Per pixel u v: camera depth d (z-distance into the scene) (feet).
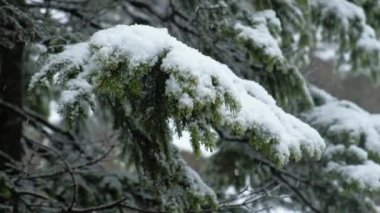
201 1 14.25
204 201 11.16
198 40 15.40
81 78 8.57
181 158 11.65
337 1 17.99
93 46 7.93
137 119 10.82
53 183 15.47
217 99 7.99
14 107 15.99
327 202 18.48
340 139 16.75
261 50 13.11
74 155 16.72
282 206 19.22
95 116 19.76
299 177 18.28
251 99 9.25
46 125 17.51
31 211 13.14
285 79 15.06
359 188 15.17
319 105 18.83
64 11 15.98
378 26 19.69
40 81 8.56
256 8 14.84
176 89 7.89
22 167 14.71
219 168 18.39
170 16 15.80
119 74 7.93
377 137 16.74
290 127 9.70
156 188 11.42
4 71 16.70
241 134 8.52
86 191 15.26
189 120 8.46
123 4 17.57
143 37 8.27
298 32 16.85
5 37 12.84
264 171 18.24
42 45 11.11
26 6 14.94
